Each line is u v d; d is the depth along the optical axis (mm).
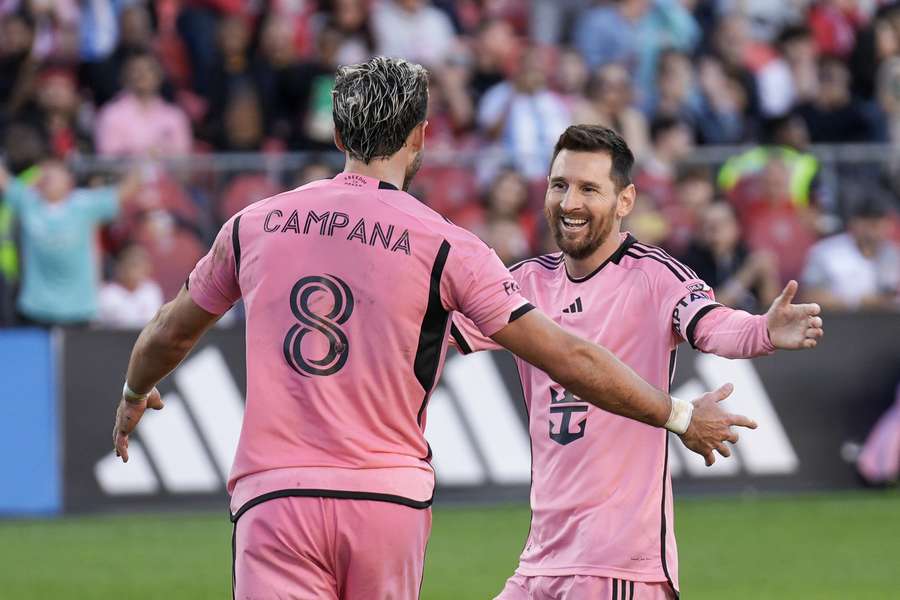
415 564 12406
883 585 26203
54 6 41969
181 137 39781
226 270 12727
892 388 35125
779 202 36250
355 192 12445
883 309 35375
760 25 49906
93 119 41125
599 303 14992
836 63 46469
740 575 27000
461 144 42000
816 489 34625
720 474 34375
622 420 14672
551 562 14945
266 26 41625
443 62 42875
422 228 12273
